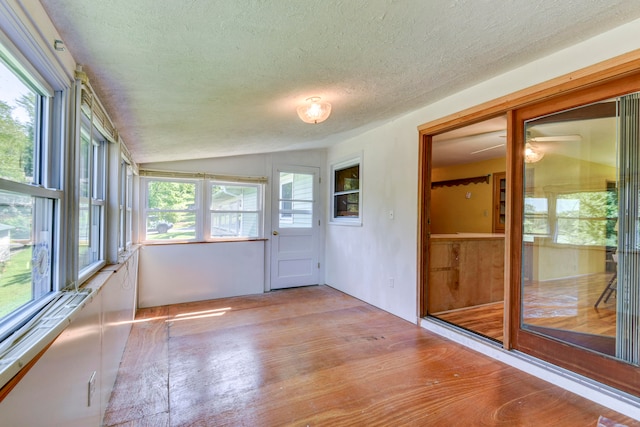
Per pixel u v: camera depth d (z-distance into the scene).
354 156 4.44
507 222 2.47
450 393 2.04
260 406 1.89
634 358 1.83
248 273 4.61
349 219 4.72
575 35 1.83
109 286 1.91
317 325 3.29
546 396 2.00
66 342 1.12
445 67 2.14
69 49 1.33
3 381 0.70
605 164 1.96
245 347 2.73
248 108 2.44
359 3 1.28
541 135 2.29
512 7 1.46
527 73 2.23
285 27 1.39
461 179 6.12
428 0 1.33
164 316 3.56
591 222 2.05
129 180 3.55
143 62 1.52
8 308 0.99
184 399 1.96
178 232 4.25
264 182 4.80
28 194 1.08
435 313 3.61
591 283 2.04
